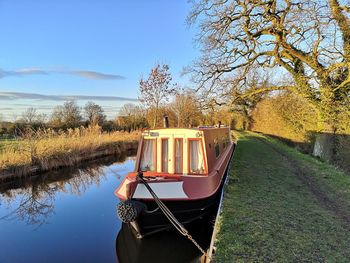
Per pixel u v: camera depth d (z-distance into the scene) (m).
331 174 11.55
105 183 15.18
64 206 11.28
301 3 13.92
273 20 15.13
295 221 6.40
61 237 8.21
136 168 8.52
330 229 5.99
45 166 16.42
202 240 7.31
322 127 15.48
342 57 13.34
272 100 32.31
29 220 9.75
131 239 7.62
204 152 8.27
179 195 6.98
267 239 5.48
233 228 5.96
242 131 45.47
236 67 18.17
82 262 6.71
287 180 10.49
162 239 7.16
